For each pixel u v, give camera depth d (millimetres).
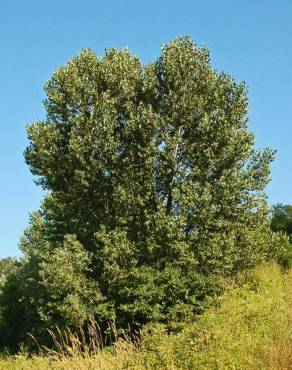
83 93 26375
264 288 23047
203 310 22312
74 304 23578
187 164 25078
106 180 25688
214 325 13148
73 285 24031
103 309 23844
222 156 24578
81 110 26344
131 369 11836
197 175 24625
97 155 25297
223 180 24203
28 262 32000
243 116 26109
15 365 20078
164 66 25922
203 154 24719
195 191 23609
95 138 24734
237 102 25938
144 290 23250
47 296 26672
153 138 24766
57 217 28578
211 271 24281
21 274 32406
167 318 22984
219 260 24062
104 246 24266
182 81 25375
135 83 26734
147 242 23719
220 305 20656
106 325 25094
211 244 23547
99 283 25078
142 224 24734
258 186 25016
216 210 23641
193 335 12391
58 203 27328
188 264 23750
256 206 25391
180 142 25078
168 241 23328
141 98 26703
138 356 12430
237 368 10578
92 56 27453
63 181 27359
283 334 12500
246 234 24844
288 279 25938
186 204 23188
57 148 26609
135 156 25203
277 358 11016
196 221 23594
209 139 24906
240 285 25016
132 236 25141
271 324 13602
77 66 27156
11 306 34500
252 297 19531
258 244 25328
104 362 13859
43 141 26234
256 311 14625
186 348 11422
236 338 12047
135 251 24203
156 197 24594
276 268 27953
